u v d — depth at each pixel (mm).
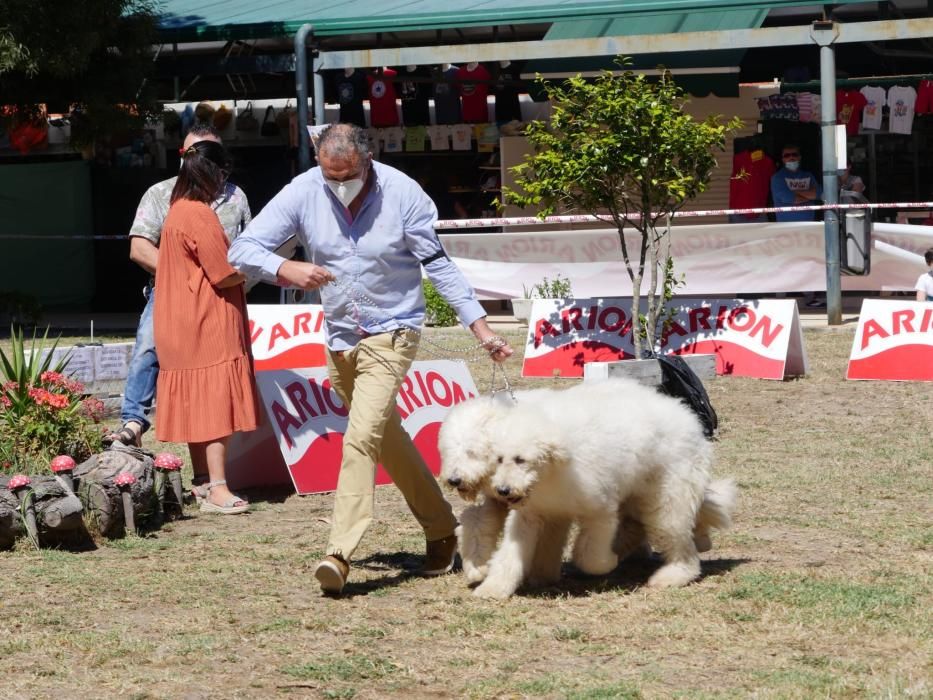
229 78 29297
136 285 30281
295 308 15883
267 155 29062
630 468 7074
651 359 14953
